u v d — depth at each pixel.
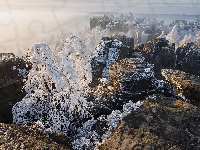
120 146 4.29
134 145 4.20
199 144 4.18
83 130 5.42
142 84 6.10
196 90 5.89
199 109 5.05
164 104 5.32
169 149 4.05
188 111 4.98
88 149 4.83
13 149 4.21
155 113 4.97
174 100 5.53
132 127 4.66
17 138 4.52
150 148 4.09
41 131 4.96
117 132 4.62
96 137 5.07
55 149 4.32
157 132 4.45
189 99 5.97
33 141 4.46
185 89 6.11
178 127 4.55
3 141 4.40
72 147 4.90
